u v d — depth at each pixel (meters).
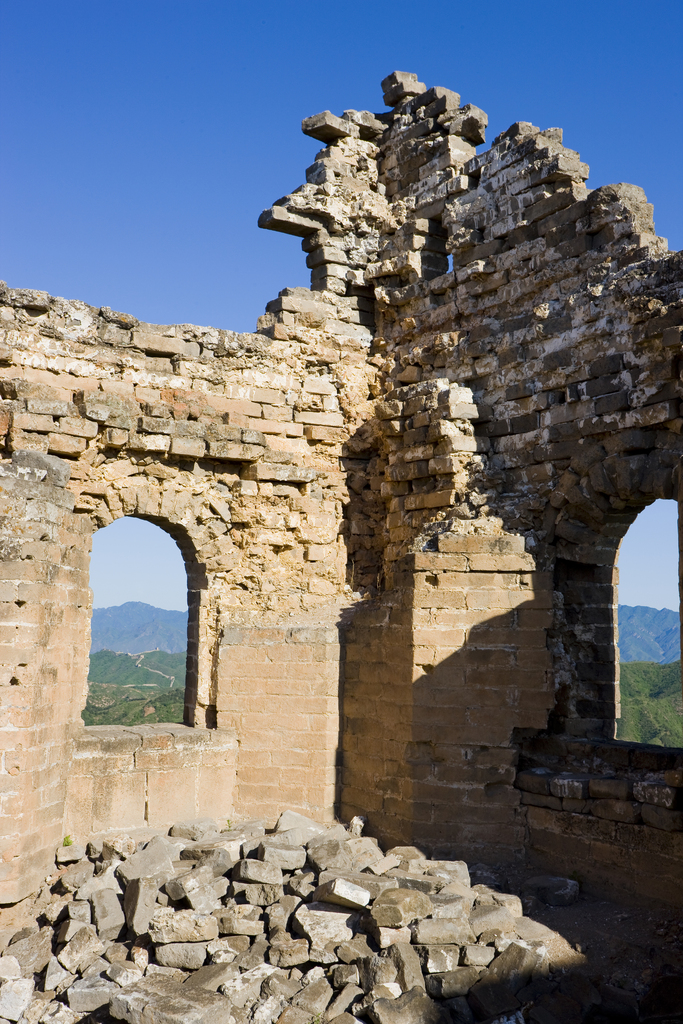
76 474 16.42
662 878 11.97
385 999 10.16
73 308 16.92
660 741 40.72
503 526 15.38
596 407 14.57
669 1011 9.74
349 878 12.16
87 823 14.95
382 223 19.98
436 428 16.48
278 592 18.12
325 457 19.14
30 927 12.67
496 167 17.31
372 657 15.87
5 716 12.59
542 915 12.17
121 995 10.34
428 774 14.41
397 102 20.55
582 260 15.33
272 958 11.16
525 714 14.28
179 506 17.36
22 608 12.84
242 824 15.78
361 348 19.67
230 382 18.28
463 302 17.55
